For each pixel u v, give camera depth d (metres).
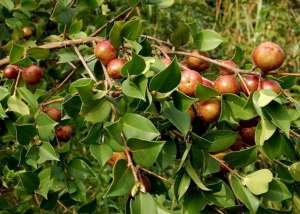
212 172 0.83
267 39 2.31
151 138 0.78
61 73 1.41
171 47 1.01
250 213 0.83
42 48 0.99
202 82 0.84
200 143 0.82
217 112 0.83
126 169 0.77
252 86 0.84
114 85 0.83
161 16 2.33
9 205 1.18
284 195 0.83
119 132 0.78
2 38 1.31
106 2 1.78
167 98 0.82
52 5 1.50
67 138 1.03
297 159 0.87
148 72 0.81
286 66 2.26
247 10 2.44
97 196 1.65
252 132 0.86
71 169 1.05
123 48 0.89
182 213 0.83
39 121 0.92
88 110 0.80
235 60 1.02
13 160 1.10
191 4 2.50
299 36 2.40
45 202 1.09
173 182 0.85
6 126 0.98
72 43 1.00
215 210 0.86
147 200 0.76
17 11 1.33
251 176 0.82
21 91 0.96
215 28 2.46
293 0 2.57
